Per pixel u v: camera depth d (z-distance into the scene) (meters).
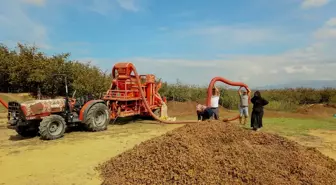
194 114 15.55
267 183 4.51
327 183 4.69
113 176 5.21
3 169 5.80
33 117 8.63
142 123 12.15
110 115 11.36
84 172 5.58
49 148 7.52
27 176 5.39
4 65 19.16
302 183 4.64
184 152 5.20
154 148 5.55
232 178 4.65
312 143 8.23
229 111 16.88
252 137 6.49
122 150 7.30
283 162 5.26
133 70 11.81
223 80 10.46
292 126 11.20
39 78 17.69
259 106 9.78
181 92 18.42
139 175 4.96
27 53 19.42
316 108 16.95
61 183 5.04
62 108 9.36
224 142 6.02
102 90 17.25
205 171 4.76
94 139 8.70
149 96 12.63
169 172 4.82
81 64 18.61
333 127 11.01
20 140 8.59
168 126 11.40
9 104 9.00
